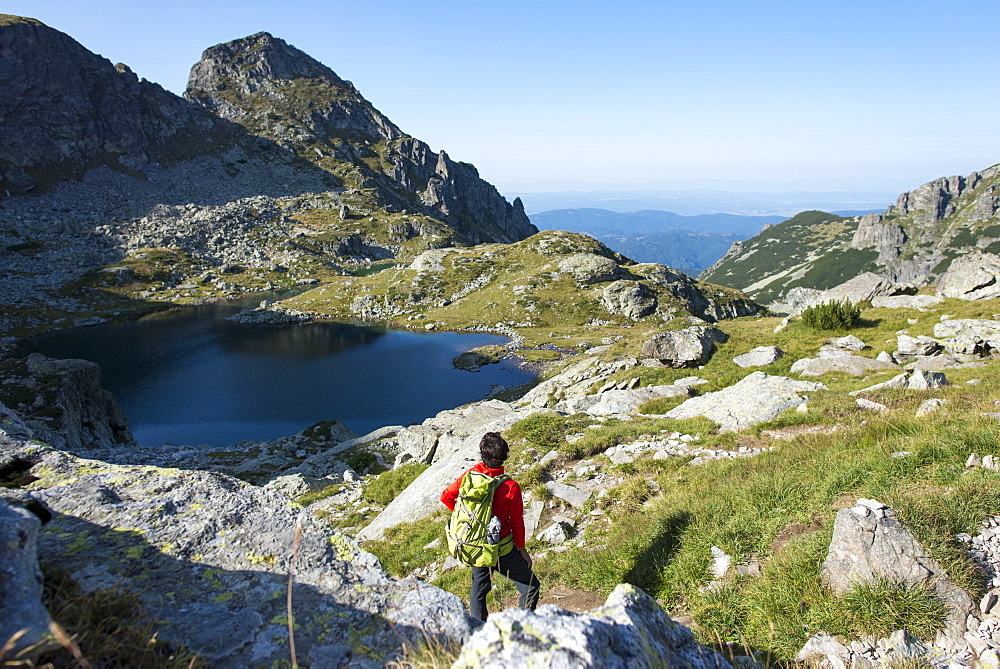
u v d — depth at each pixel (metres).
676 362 30.81
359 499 23.52
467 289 164.88
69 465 5.94
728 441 13.64
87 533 4.82
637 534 9.31
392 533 15.70
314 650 4.02
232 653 3.81
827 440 11.06
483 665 3.32
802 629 5.98
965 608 5.59
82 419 48.47
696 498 9.70
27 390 45.81
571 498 12.83
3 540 3.24
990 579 5.87
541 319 137.75
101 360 105.69
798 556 6.91
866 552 6.23
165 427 70.19
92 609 3.58
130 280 182.25
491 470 6.08
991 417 9.45
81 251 195.25
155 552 4.75
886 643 5.51
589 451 15.61
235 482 6.23
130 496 5.59
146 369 99.50
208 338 127.69
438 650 4.09
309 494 25.34
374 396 83.81
